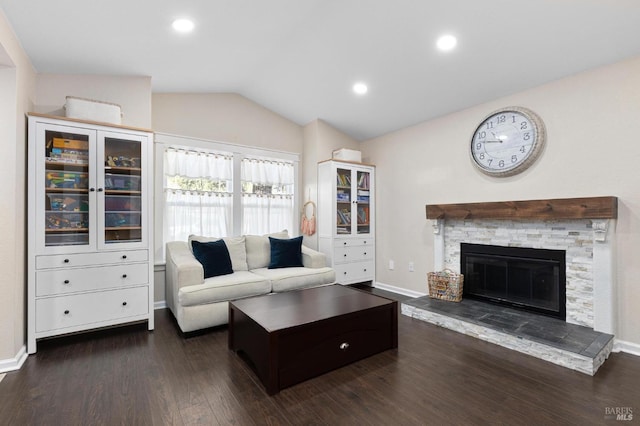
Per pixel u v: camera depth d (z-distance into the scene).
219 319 2.90
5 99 2.21
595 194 2.59
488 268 3.41
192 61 3.04
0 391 1.91
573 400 1.82
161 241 3.65
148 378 2.07
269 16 2.46
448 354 2.44
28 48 2.39
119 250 2.80
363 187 4.61
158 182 3.63
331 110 4.13
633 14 2.04
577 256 2.74
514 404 1.79
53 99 2.83
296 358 2.03
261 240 3.96
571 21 2.19
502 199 3.19
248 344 2.23
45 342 2.66
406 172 4.19
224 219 4.07
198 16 2.29
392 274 4.40
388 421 1.65
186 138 3.81
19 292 2.31
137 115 3.17
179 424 1.62
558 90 2.79
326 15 2.54
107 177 2.81
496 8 2.21
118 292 2.79
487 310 3.12
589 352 2.16
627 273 2.45
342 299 2.66
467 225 3.55
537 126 2.86
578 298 2.73
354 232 4.44
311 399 1.85
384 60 2.99
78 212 2.68
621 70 2.45
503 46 2.53
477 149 3.34
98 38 2.38
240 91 4.09
